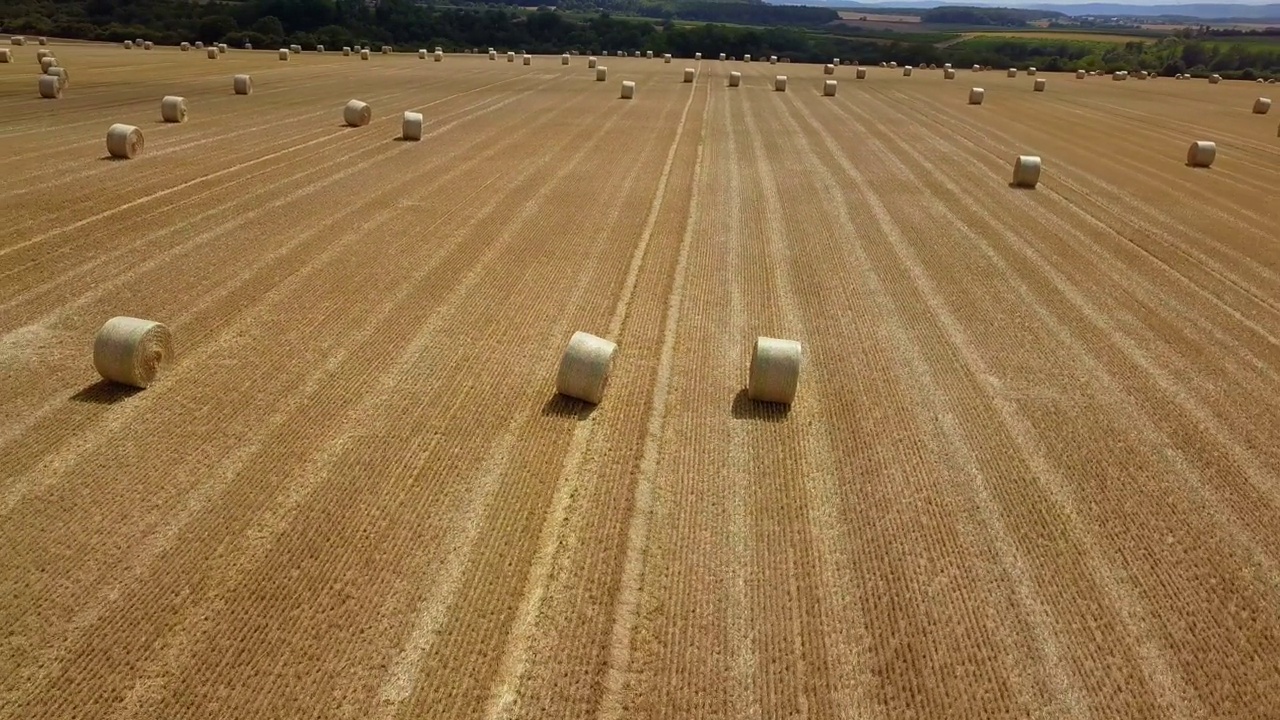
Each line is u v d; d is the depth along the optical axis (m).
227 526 7.69
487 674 6.34
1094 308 13.68
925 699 6.27
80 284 12.84
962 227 17.91
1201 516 8.41
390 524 7.84
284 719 5.89
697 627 6.84
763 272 14.77
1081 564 7.68
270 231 15.73
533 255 15.09
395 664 6.38
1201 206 20.53
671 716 6.07
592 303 13.12
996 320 13.06
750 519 8.16
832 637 6.79
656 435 9.53
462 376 10.63
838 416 10.09
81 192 17.62
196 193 18.08
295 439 9.09
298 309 12.35
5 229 15.05
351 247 15.06
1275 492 8.84
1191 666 6.62
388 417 9.61
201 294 12.71
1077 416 10.28
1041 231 17.83
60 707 5.89
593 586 7.22
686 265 14.95
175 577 7.06
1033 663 6.61
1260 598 7.34
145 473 8.38
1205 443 9.77
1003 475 9.00
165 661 6.28
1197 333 12.87
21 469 8.35
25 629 6.48
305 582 7.08
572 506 8.23
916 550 7.80
